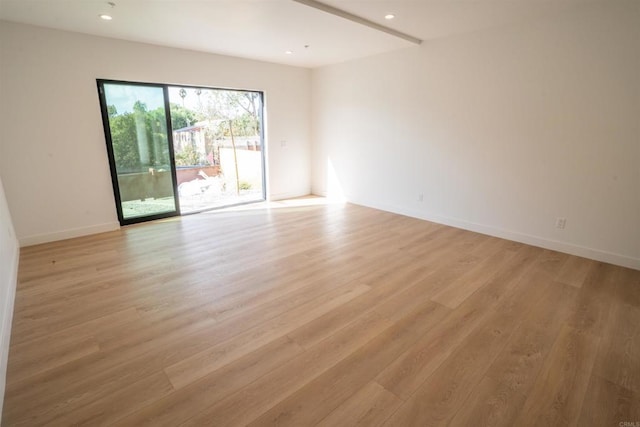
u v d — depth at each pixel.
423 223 4.86
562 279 3.03
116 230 4.53
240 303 2.64
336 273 3.18
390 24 3.76
